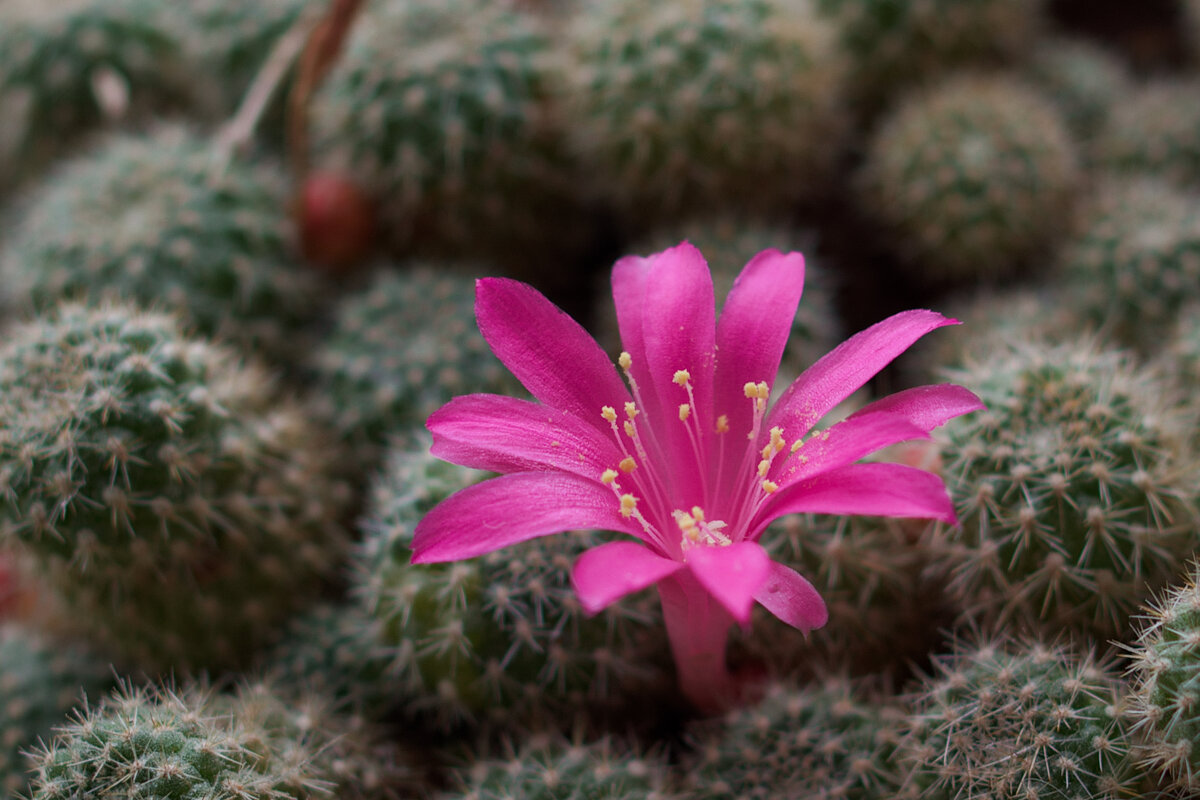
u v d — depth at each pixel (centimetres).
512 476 26
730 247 29
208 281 29
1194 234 29
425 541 25
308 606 28
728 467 26
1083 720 26
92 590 28
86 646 29
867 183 31
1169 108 31
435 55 30
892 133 31
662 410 26
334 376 29
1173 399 28
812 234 30
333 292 30
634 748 27
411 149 30
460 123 30
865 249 31
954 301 31
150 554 27
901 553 27
